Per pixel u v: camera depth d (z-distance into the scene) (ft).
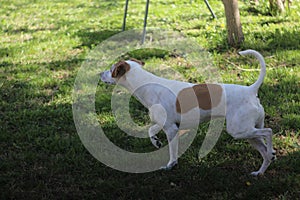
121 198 14.02
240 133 14.24
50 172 15.51
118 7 41.68
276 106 19.56
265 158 14.76
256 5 34.65
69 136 18.04
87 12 40.60
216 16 34.19
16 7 45.24
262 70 14.28
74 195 14.21
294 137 17.21
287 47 25.99
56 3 46.32
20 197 14.21
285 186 14.08
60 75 24.53
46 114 19.77
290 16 31.71
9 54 28.48
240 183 14.37
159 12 37.50
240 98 14.23
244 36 27.84
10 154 16.76
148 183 14.73
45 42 30.78
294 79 21.83
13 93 22.33
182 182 14.75
